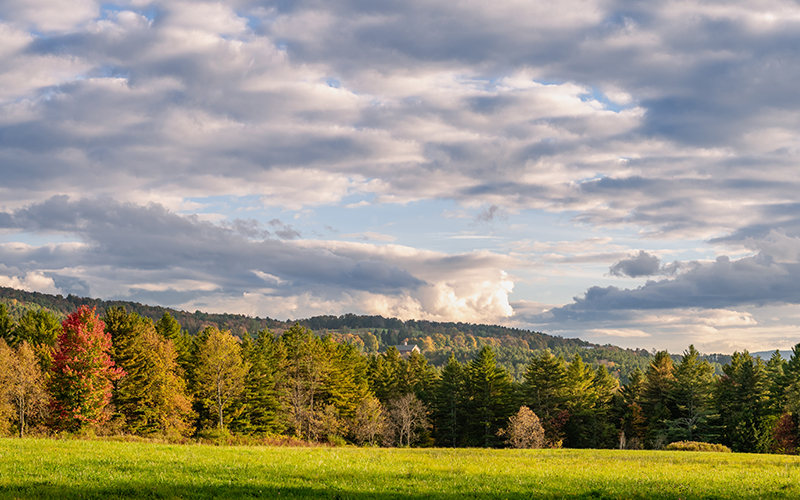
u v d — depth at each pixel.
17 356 58.31
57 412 49.59
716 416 80.56
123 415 60.44
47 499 14.37
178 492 15.56
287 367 82.44
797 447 71.81
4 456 20.72
